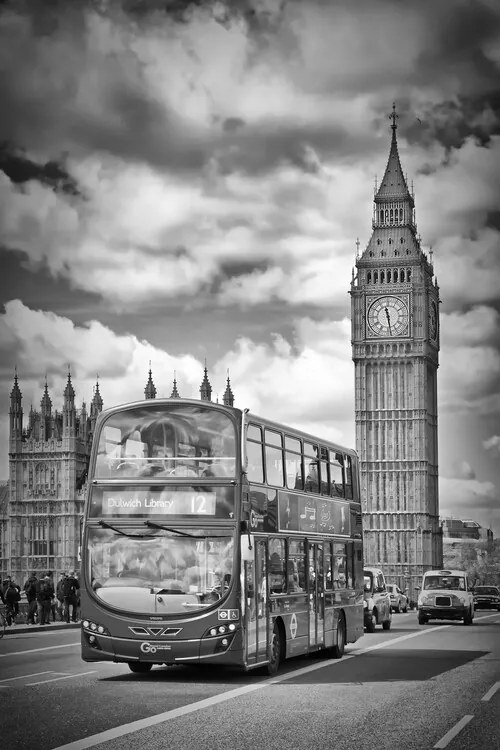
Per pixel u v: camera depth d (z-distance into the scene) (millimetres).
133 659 28078
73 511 163375
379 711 22438
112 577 28391
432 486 186125
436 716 21750
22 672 30828
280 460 31922
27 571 164250
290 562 32281
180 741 18344
